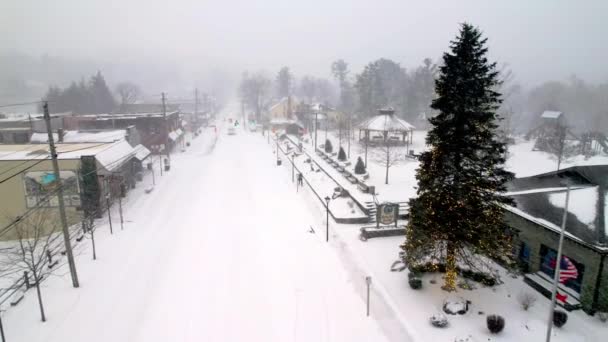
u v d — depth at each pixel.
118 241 26.73
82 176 29.64
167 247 25.62
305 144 67.75
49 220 28.92
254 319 17.56
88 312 18.28
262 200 36.53
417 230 18.78
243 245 25.75
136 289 20.30
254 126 103.00
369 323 17.12
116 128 59.19
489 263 21.44
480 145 17.47
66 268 22.75
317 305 18.58
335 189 35.69
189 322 17.42
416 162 48.94
